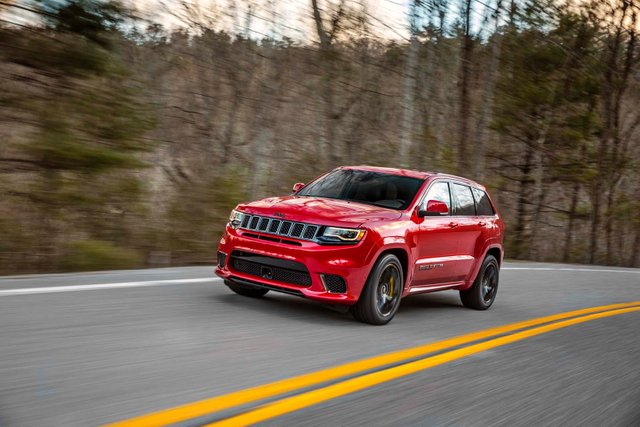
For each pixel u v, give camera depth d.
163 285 7.82
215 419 3.67
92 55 10.46
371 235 6.80
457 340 6.87
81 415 3.49
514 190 29.64
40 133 10.11
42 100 10.37
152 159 15.05
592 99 28.61
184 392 4.10
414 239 7.46
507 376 5.53
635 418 4.73
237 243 7.07
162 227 12.62
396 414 4.14
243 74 17.56
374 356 5.71
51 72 10.40
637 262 32.97
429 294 10.50
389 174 8.22
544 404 4.79
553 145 28.42
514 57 26.42
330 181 8.28
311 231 6.75
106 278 7.81
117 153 10.45
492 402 4.68
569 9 26.89
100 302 6.45
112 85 11.02
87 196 10.88
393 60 20.06
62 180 10.59
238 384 4.42
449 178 8.66
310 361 5.29
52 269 10.22
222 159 17.19
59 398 3.72
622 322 9.60
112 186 11.34
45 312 5.77
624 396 5.32
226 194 14.21
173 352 5.02
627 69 29.75
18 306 5.87
